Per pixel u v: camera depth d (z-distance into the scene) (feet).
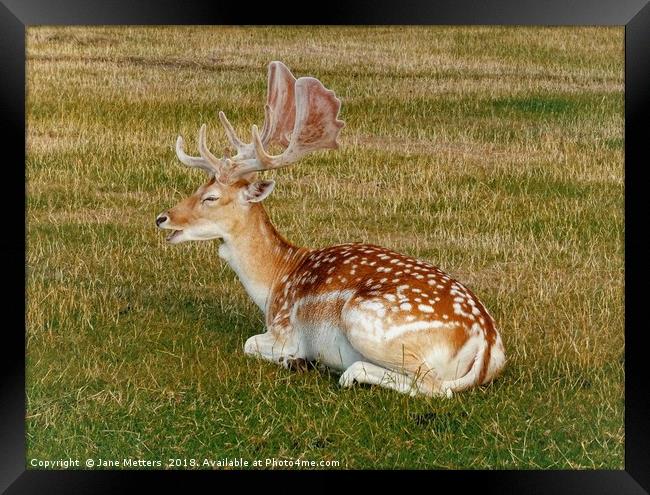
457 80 39.83
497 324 23.54
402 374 18.66
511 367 21.15
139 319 24.04
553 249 28.60
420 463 18.86
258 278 21.47
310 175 34.04
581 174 33.73
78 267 26.94
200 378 20.97
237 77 40.55
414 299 18.54
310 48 42.16
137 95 38.50
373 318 18.49
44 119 35.96
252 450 19.83
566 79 39.52
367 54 41.32
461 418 19.19
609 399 21.26
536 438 20.11
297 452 19.43
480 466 19.03
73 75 39.06
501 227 30.27
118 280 26.25
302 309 20.12
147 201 31.73
